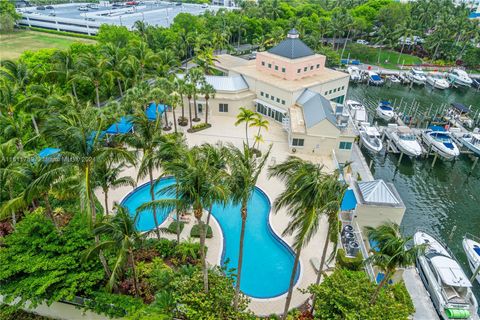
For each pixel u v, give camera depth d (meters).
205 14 108.94
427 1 120.06
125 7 166.88
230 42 104.56
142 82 47.62
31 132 42.06
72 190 24.14
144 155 26.97
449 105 70.69
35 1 168.00
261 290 26.44
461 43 95.62
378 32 97.38
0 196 28.05
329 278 22.83
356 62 93.69
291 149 45.16
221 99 53.81
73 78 47.84
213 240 30.58
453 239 37.41
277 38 88.56
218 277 24.08
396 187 46.16
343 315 20.78
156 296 21.88
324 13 121.31
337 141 43.94
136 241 21.75
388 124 58.28
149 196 36.75
